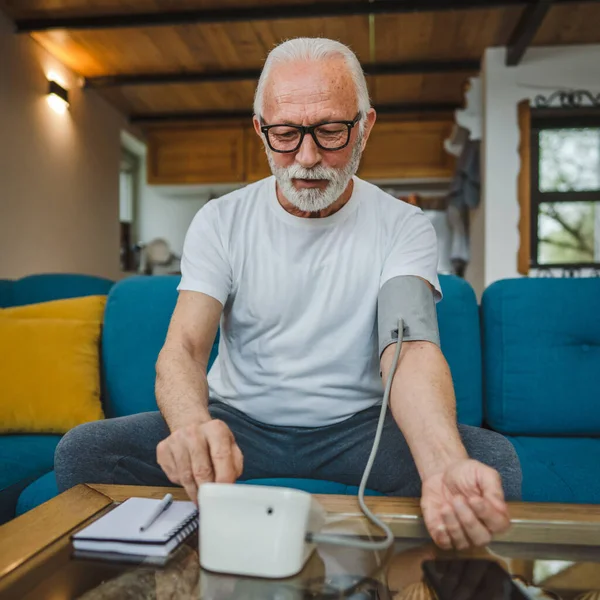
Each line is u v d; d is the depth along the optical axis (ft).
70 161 15.84
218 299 3.87
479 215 15.89
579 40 14.44
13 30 13.28
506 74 14.74
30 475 4.31
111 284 10.39
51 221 14.87
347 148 3.54
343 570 1.96
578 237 15.37
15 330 5.47
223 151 19.88
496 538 2.15
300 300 3.96
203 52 14.97
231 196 4.25
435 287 3.82
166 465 2.47
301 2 12.53
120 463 3.55
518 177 14.66
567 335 5.16
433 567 1.96
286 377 3.95
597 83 14.64
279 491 1.91
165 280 5.46
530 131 14.99
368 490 3.91
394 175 19.15
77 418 5.19
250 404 4.07
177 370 3.26
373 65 15.67
